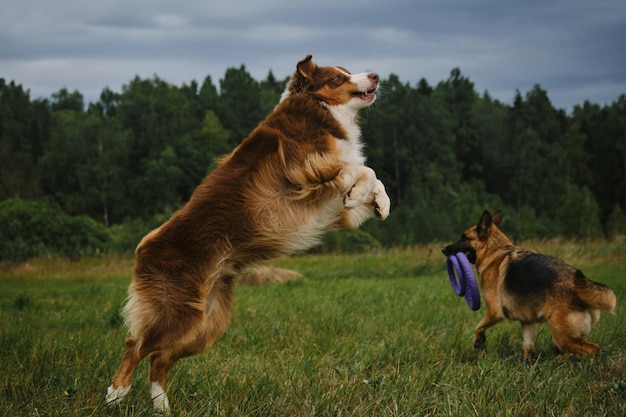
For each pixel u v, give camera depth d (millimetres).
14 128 83688
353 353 7094
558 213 69875
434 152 84438
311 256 23891
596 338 7461
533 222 61875
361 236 35406
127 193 76125
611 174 88625
